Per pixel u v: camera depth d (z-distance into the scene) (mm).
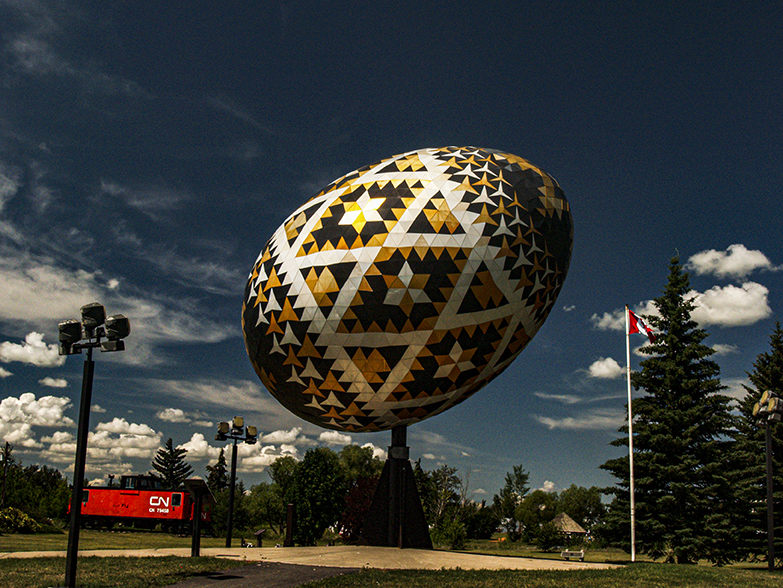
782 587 22672
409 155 36688
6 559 22891
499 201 33219
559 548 66688
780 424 45781
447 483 91750
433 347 32375
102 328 17672
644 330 38531
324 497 72875
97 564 21844
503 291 32594
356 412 35250
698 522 39250
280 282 33625
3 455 77500
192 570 21203
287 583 19703
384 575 22484
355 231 32281
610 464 41594
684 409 42250
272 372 35125
